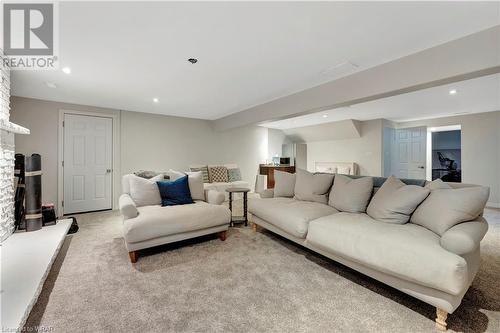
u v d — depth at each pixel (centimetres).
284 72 288
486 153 514
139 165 513
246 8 167
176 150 565
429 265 149
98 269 223
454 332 144
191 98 406
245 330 146
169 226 256
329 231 216
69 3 159
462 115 546
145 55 239
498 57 189
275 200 329
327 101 324
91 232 335
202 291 188
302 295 184
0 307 131
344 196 269
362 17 179
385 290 192
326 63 262
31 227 260
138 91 363
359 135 643
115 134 483
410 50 232
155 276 211
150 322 152
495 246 277
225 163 652
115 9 166
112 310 163
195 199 350
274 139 775
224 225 306
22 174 268
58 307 166
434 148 732
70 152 435
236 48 227
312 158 782
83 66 265
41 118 408
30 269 175
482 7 167
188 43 216
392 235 178
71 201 437
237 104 451
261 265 234
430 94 378
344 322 154
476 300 175
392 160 659
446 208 175
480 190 169
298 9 168
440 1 161
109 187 477
